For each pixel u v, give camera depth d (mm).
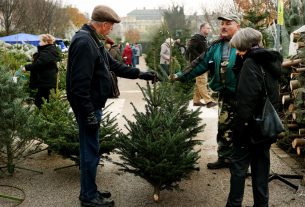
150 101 4434
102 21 4031
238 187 3984
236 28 4953
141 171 4297
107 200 4289
